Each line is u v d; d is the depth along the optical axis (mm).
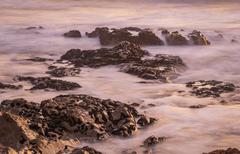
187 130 14805
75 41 30078
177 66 22984
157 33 28625
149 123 15164
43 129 13477
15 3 51125
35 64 24359
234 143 13805
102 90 19328
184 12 42500
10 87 19328
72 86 19344
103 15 41500
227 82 20938
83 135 13852
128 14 41750
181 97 18406
